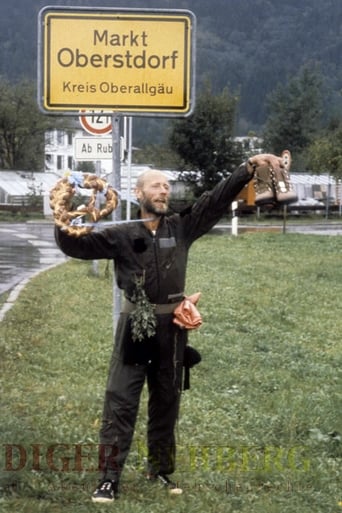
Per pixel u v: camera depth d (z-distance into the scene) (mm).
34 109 91250
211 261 31516
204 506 8312
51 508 8078
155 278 8195
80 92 10242
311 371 15031
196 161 71125
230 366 14805
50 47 10188
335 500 8852
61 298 20172
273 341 17484
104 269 26188
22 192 85750
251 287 24828
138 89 10281
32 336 15539
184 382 8500
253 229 59781
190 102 10320
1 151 93000
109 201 8320
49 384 12453
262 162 8180
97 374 13375
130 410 8258
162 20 10250
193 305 8273
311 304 22906
